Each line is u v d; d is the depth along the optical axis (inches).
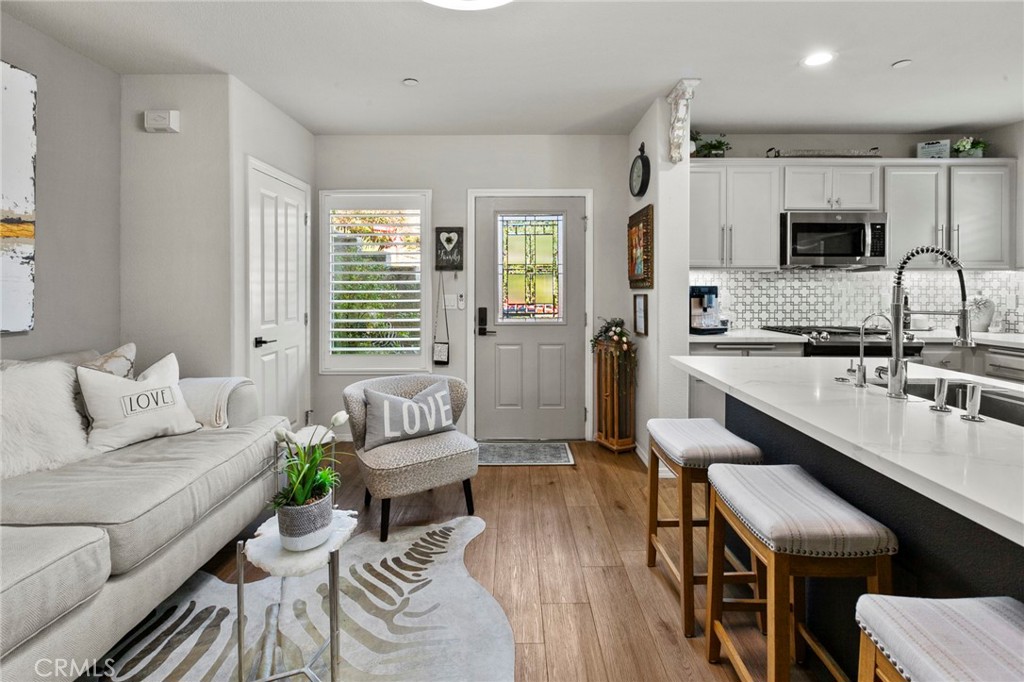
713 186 152.2
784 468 62.1
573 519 106.8
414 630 70.2
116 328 116.8
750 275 168.6
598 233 163.0
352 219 161.3
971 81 122.7
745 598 78.1
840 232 151.4
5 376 80.1
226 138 116.8
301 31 98.6
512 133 159.8
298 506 56.6
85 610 56.1
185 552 72.7
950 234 154.8
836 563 46.6
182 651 65.6
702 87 125.0
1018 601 36.3
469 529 101.8
